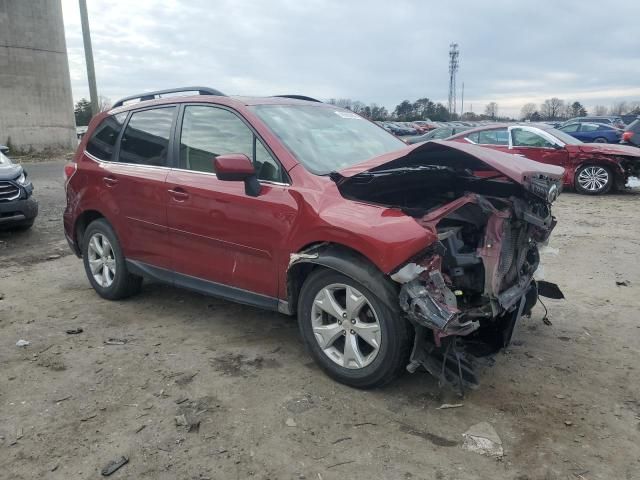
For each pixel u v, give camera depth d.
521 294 3.77
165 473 2.78
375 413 3.29
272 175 3.89
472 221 3.59
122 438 3.06
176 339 4.39
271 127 4.07
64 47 29.45
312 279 3.63
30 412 3.33
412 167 3.56
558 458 2.89
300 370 3.84
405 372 3.76
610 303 5.19
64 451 2.96
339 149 4.23
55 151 28.66
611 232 8.27
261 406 3.37
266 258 3.87
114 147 5.16
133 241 4.89
